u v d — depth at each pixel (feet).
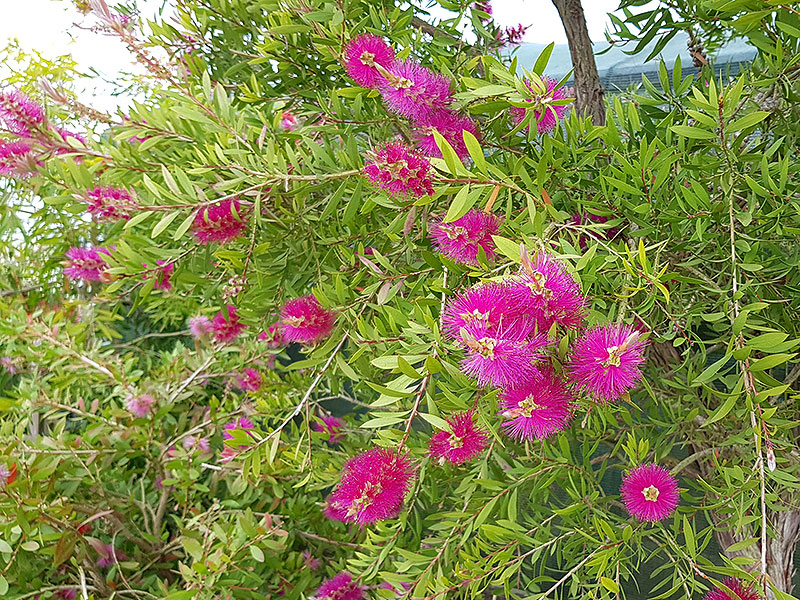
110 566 4.47
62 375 4.51
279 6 2.52
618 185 1.96
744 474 2.06
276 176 2.18
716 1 1.80
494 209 2.12
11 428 3.73
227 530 3.60
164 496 4.76
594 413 2.27
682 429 2.62
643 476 1.99
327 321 2.30
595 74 2.83
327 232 2.72
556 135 2.16
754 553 2.59
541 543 2.31
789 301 2.20
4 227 5.16
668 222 2.09
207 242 2.38
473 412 1.82
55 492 4.10
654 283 1.59
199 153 2.22
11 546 3.30
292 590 4.15
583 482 2.38
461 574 2.20
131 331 6.90
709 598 1.81
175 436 4.81
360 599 3.26
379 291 2.36
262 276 2.60
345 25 2.26
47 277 5.51
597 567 2.16
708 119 1.81
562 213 2.04
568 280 1.58
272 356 4.75
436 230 2.02
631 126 2.25
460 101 2.10
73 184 2.32
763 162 1.89
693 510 2.10
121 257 2.48
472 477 2.62
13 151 2.31
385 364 1.76
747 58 3.28
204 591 3.24
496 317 1.49
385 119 2.43
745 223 1.95
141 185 2.53
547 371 1.64
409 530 3.21
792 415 2.35
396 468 1.87
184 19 2.91
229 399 5.62
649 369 2.52
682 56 3.73
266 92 2.83
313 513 4.68
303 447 3.10
